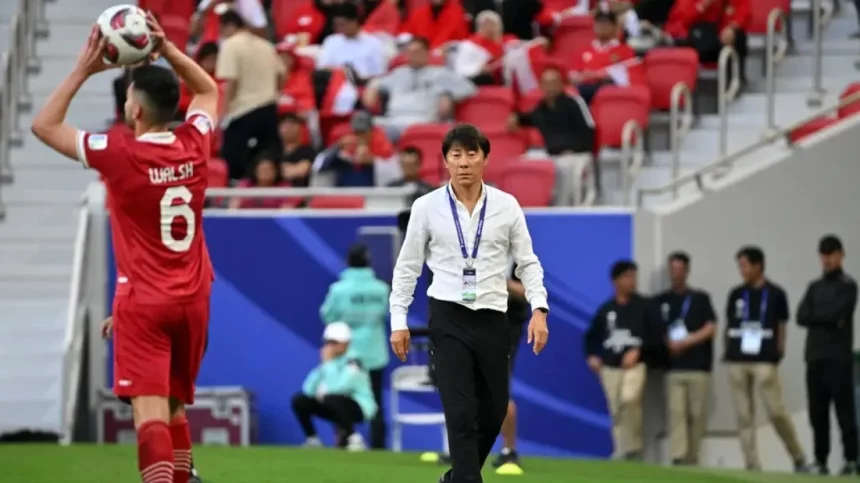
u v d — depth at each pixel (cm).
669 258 5003
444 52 6169
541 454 5072
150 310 2366
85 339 5150
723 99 5334
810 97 5688
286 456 4219
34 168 5619
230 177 5481
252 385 5172
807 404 5056
